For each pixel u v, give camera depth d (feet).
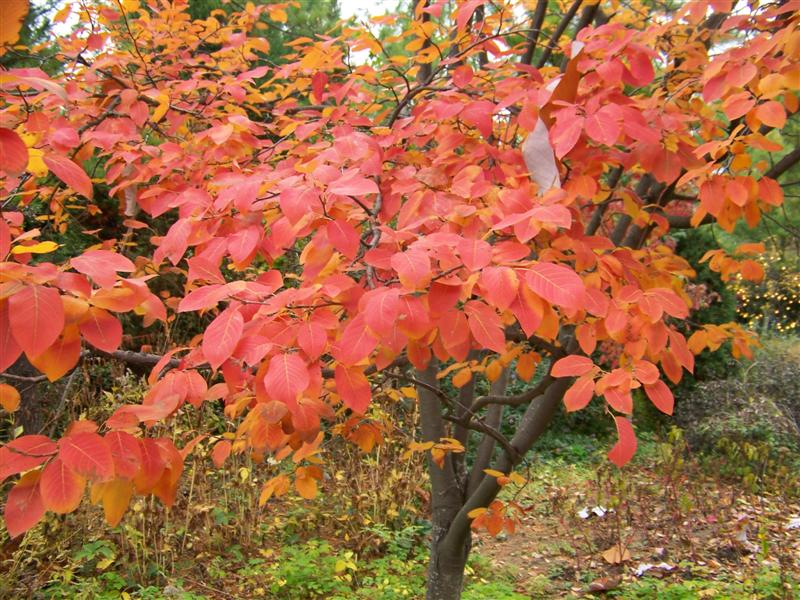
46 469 3.37
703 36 8.40
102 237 18.43
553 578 17.66
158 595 13.92
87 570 14.56
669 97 8.09
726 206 6.44
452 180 6.81
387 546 18.21
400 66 9.55
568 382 9.20
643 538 19.81
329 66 8.29
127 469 3.72
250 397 5.93
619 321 5.66
